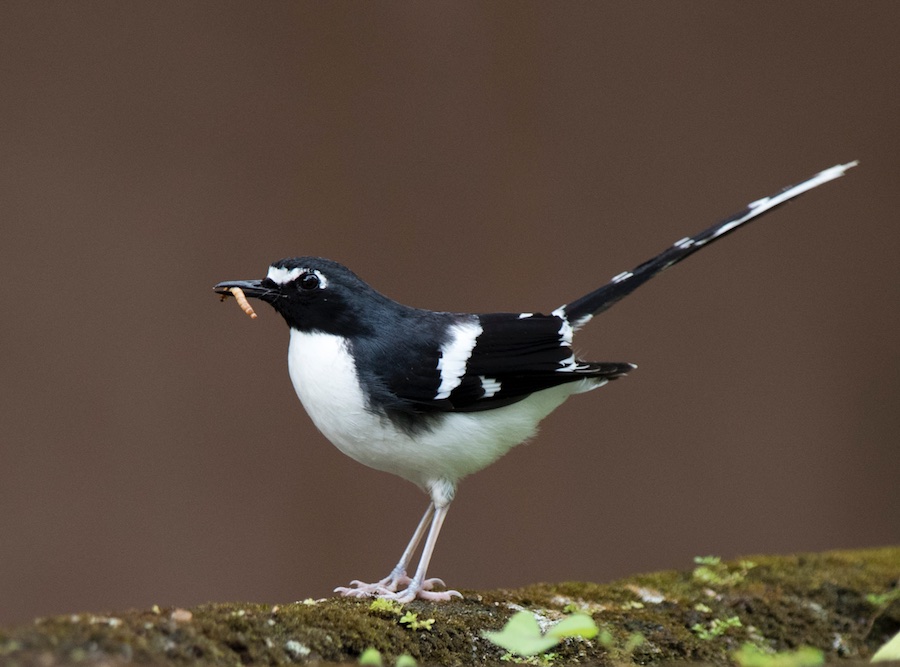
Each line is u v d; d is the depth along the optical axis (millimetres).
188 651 6770
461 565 18047
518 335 10297
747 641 9664
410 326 10156
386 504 17969
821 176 11375
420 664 7988
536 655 8516
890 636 10414
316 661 7367
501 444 10430
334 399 9898
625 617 9578
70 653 6180
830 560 11664
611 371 10641
